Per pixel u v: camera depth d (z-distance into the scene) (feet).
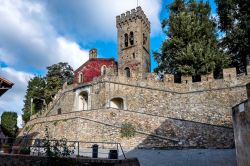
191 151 85.92
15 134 150.61
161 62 142.61
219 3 139.74
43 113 166.09
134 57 178.40
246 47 126.93
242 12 132.36
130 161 56.90
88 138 102.58
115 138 98.22
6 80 71.72
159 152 85.97
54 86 196.85
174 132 97.55
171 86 121.70
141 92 124.77
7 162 48.16
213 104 110.11
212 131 93.25
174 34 137.49
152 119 101.24
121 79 128.67
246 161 41.19
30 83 213.05
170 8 148.15
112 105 127.13
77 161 49.29
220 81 112.06
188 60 126.11
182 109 115.75
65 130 108.27
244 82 107.14
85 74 173.27
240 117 43.27
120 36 188.85
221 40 137.90
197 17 140.15
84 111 107.96
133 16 185.47
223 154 78.18
